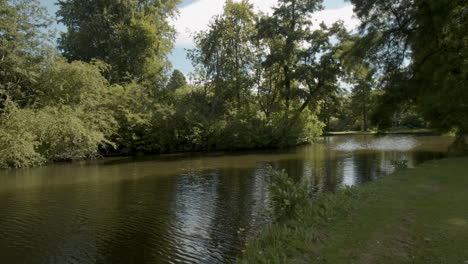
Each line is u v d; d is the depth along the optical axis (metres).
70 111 21.66
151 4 33.34
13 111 19.25
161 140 27.28
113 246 6.27
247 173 14.55
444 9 15.27
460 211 5.49
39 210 9.04
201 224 7.42
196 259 5.54
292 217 5.71
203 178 13.55
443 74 16.30
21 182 13.77
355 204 6.33
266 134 29.08
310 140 33.22
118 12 31.23
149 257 5.71
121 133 26.58
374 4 18.39
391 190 7.54
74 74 22.44
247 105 32.09
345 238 4.50
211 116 29.91
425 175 9.40
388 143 28.55
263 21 30.69
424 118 16.80
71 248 6.24
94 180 13.80
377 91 21.48
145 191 11.22
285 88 31.88
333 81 30.23
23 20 21.66
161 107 28.70
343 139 38.38
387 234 4.57
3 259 5.80
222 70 31.80
